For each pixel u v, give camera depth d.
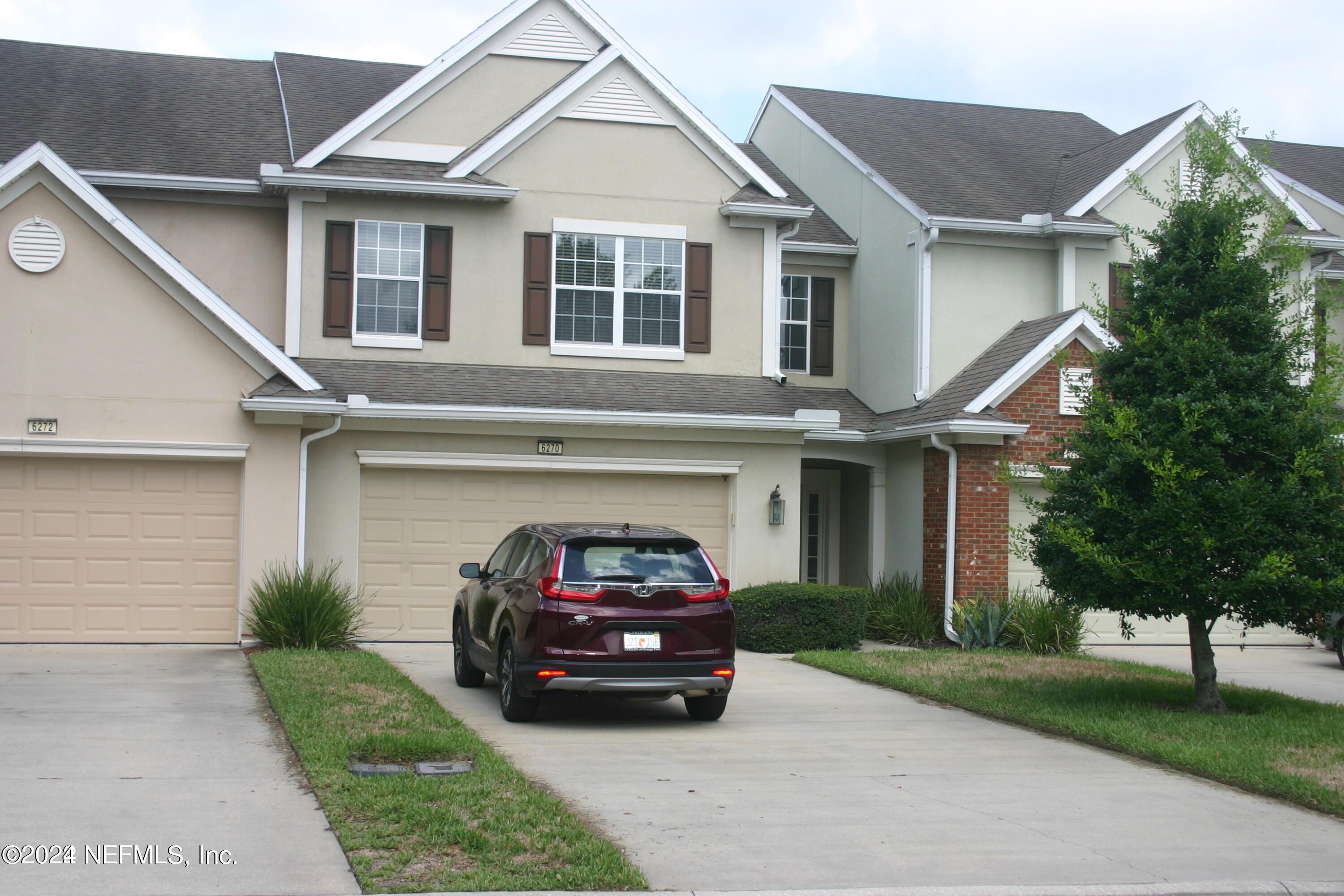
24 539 13.59
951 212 18.48
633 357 17.30
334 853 6.15
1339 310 11.27
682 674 9.78
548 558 10.05
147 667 12.10
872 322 19.98
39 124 17.16
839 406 19.77
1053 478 11.55
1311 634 10.84
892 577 18.56
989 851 6.68
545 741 9.35
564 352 17.06
